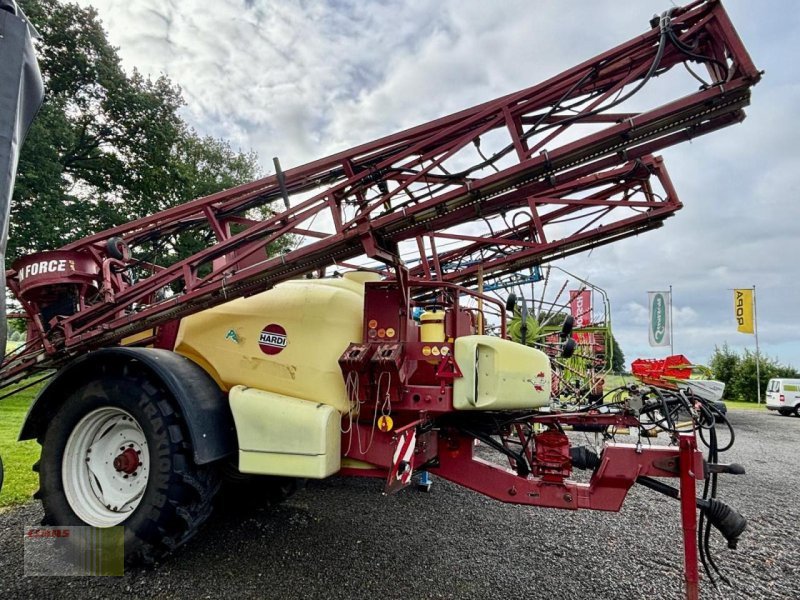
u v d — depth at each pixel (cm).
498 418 286
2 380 314
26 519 328
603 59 238
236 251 307
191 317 308
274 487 371
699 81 217
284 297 294
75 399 287
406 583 253
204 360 300
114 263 327
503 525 355
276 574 258
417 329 312
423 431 270
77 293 322
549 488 262
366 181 286
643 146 264
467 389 253
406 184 267
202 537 312
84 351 316
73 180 1841
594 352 880
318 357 273
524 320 480
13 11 199
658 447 242
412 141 281
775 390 1895
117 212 1803
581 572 276
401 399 262
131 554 253
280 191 311
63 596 229
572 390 758
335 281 323
